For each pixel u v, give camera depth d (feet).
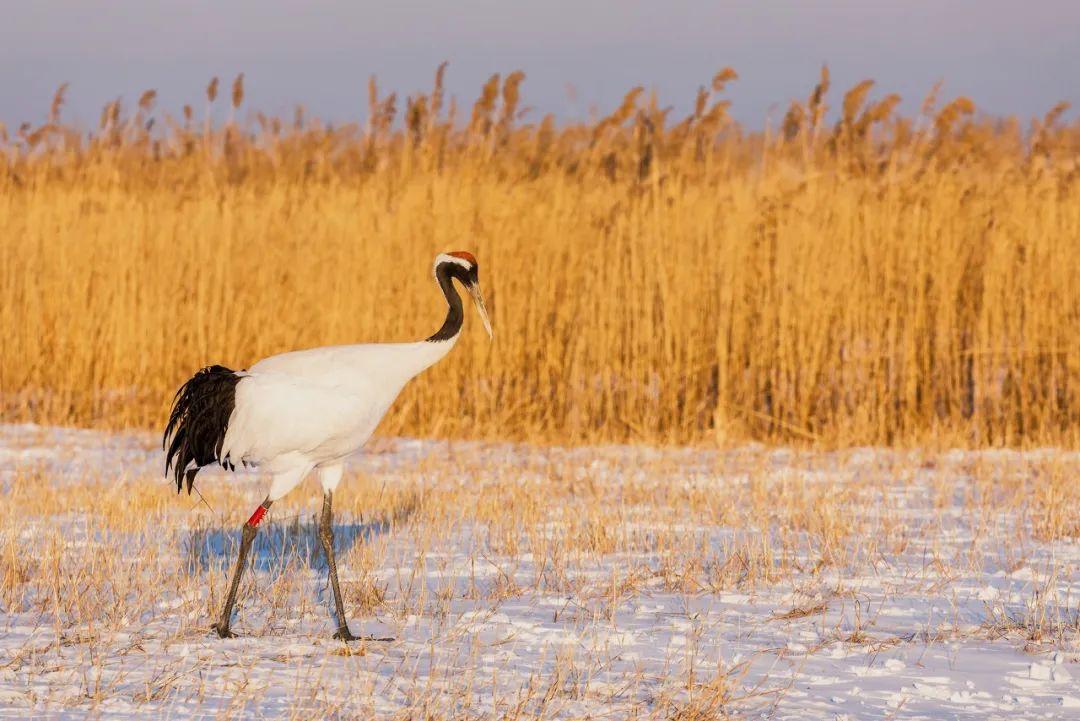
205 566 29.96
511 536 33.17
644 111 62.75
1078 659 22.57
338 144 71.31
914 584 28.50
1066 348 56.13
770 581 28.76
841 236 58.29
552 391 59.57
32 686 20.30
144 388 61.05
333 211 63.46
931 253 57.57
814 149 62.80
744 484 43.32
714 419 57.21
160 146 76.23
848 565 30.50
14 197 69.10
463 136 66.59
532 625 24.95
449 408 58.75
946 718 19.38
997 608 26.35
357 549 31.55
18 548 31.07
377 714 19.26
